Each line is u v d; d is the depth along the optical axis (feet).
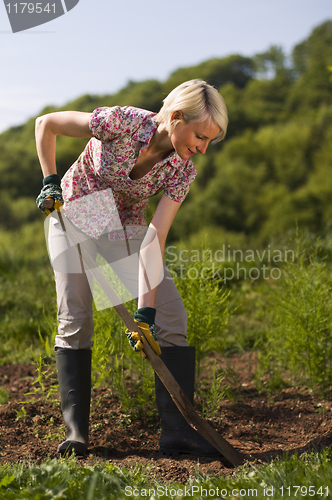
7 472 6.09
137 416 9.34
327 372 10.36
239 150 166.50
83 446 7.49
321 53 199.31
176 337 8.00
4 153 184.03
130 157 7.36
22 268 21.16
